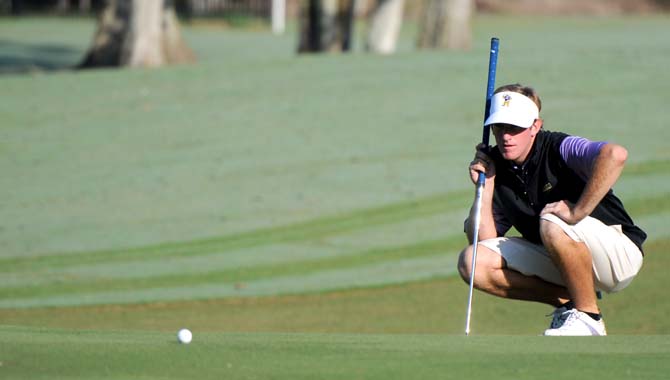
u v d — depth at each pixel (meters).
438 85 81.38
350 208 54.09
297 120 72.44
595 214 20.11
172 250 48.94
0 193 58.97
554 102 73.44
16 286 43.62
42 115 77.81
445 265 45.62
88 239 50.78
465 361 14.21
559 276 21.22
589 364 14.05
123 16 111.00
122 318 38.56
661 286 40.38
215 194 57.41
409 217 52.41
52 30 184.50
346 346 15.63
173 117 75.44
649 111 70.50
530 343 16.23
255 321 38.06
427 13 109.12
